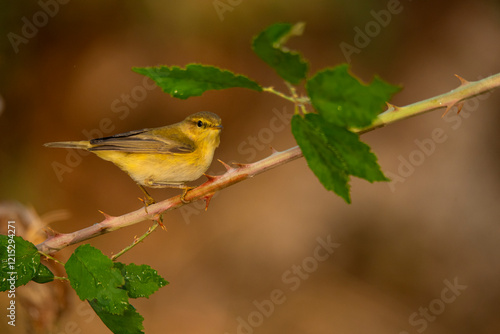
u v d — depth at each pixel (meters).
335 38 15.32
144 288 2.96
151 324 11.93
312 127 2.38
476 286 12.88
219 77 2.57
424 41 15.71
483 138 14.07
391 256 13.22
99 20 14.53
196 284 12.71
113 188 13.96
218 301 12.45
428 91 14.98
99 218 13.51
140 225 13.62
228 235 13.43
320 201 13.76
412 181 13.81
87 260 2.88
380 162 13.94
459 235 13.34
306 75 2.26
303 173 14.17
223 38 14.84
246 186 14.15
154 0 14.51
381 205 13.66
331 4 15.07
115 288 2.85
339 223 13.50
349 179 2.46
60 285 5.49
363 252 13.30
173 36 14.62
